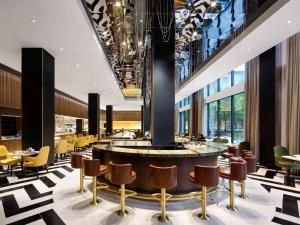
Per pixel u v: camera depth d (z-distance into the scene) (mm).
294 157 5086
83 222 3246
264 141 7418
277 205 3906
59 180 5496
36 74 6273
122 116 29141
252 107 7988
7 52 6613
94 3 4250
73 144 9727
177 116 21688
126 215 3486
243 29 5562
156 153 3977
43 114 6375
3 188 4848
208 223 3234
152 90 5184
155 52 5176
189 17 5039
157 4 4598
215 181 3340
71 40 5668
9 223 3219
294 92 6070
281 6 4242
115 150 4270
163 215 3322
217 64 7773
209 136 12891
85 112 22328
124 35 5750
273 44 6023
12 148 8477
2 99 8016
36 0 3855
